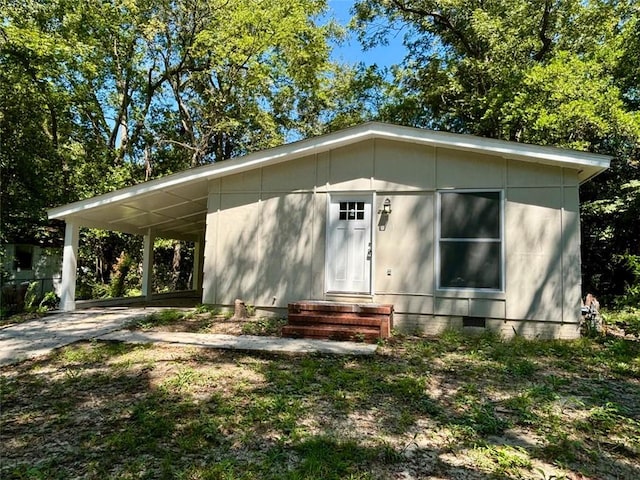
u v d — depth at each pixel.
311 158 7.81
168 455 2.82
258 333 6.66
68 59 13.72
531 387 4.31
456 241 7.04
